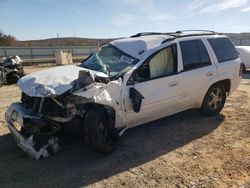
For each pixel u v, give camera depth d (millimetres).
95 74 4664
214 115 6770
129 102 4879
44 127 4355
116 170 4289
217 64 6445
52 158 4680
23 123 4363
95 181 3992
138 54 5301
